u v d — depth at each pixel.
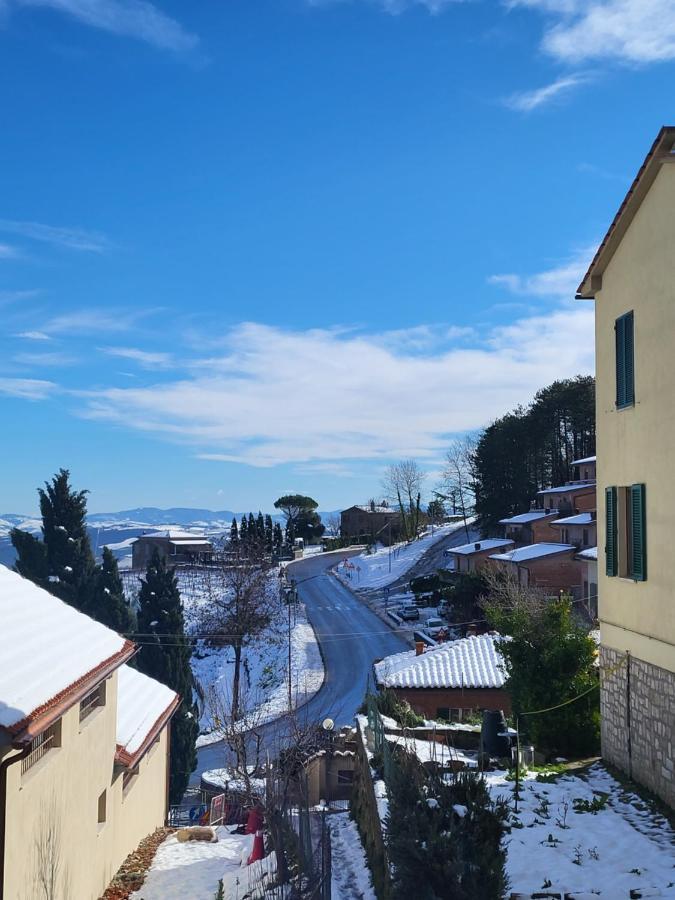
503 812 8.68
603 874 10.23
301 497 129.12
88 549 41.78
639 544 13.59
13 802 10.18
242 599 59.94
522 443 82.81
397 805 8.84
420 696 27.78
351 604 73.00
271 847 17.23
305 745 22.61
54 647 12.64
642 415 13.52
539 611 19.92
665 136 11.91
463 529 99.62
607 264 15.31
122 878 16.12
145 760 20.16
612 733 15.08
